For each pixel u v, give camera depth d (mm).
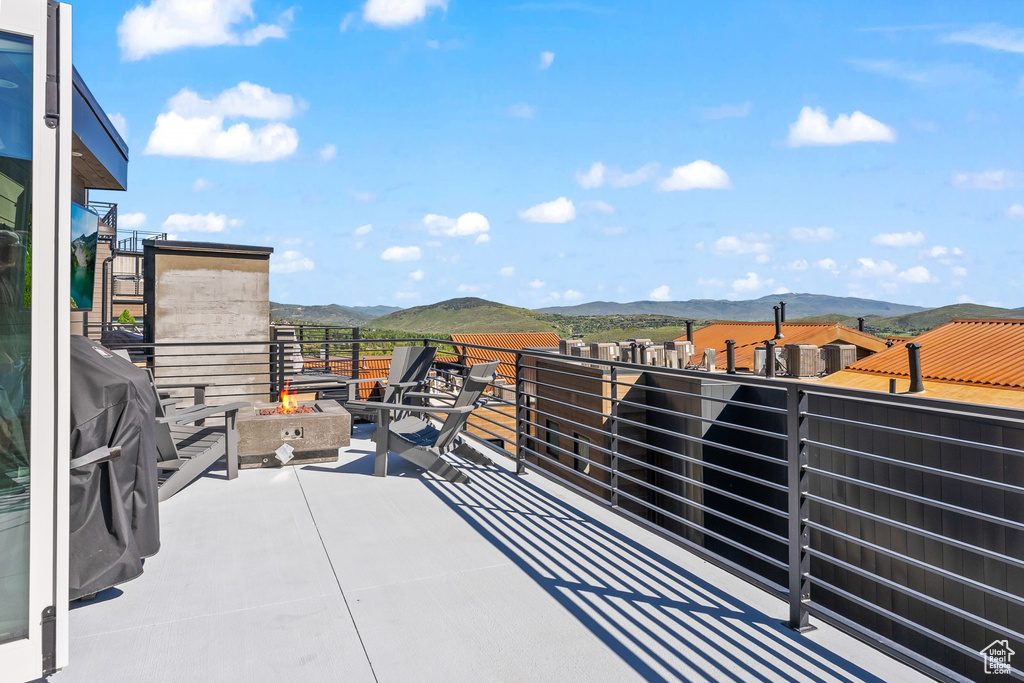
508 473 5586
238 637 2756
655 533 3811
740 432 9688
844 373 13820
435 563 3559
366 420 7988
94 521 2932
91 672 2475
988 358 12148
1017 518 6215
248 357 9820
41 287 2217
